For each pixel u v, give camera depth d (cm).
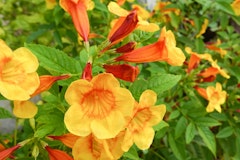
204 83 38
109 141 19
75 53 42
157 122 20
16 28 49
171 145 33
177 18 45
